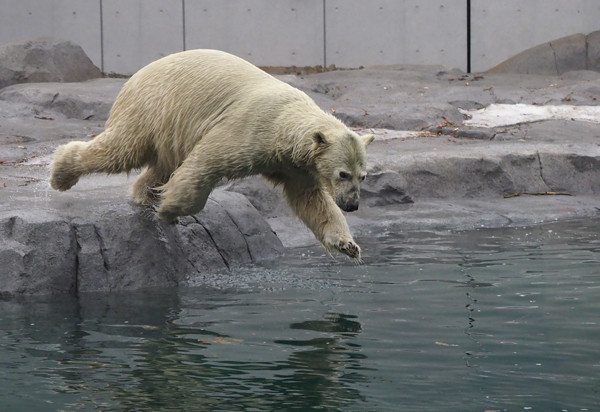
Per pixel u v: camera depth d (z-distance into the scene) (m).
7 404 6.07
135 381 6.55
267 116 9.13
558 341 7.48
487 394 6.22
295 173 9.48
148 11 28.53
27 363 7.01
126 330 8.04
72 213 10.29
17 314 8.67
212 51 9.88
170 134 9.80
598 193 16.81
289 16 28.45
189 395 6.24
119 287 9.95
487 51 28.27
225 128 9.26
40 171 14.66
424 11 28.27
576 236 12.91
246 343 7.55
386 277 10.25
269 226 12.38
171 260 10.45
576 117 21.31
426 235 13.27
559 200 15.84
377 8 28.33
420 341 7.56
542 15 28.00
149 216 10.59
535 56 27.92
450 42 28.33
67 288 9.75
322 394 6.25
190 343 7.57
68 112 21.34
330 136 8.72
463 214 14.54
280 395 6.23
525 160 16.80
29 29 28.73
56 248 9.79
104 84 24.02
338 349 7.35
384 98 23.20
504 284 9.72
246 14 28.50
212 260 11.04
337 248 9.64
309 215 9.88
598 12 27.89
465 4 28.09
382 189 15.10
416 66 27.73
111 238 10.16
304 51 28.61
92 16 28.55
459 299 9.06
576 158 17.02
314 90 23.77
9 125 19.39
